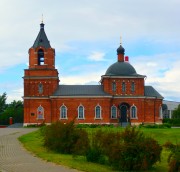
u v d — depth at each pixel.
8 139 41.22
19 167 21.09
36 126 73.19
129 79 77.88
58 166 21.52
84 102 75.81
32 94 76.00
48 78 76.25
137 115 77.00
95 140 24.55
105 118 75.56
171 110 110.50
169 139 41.91
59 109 75.44
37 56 76.62
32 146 33.47
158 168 22.19
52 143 30.08
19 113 112.38
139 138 21.91
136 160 21.05
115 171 20.94
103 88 77.88
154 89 80.12
